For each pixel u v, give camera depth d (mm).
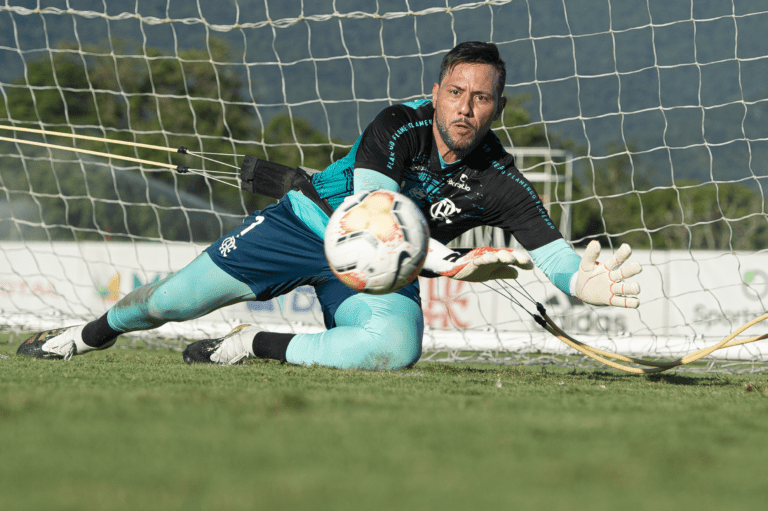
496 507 3514
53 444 4797
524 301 29609
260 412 6172
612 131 94625
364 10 21047
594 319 29875
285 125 82188
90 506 3438
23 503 3484
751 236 78375
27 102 77188
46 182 69500
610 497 3785
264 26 20891
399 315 11992
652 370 13430
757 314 30234
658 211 85375
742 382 13336
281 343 12508
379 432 5363
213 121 79312
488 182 11844
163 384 8516
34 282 36094
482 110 11047
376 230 8852
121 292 35656
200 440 4957
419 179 11750
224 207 70812
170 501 3523
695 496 3883
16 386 7824
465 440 5164
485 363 20156
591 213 86188
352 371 11359
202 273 12297
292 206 12250
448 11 20000
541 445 5082
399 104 11875
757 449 5234
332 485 3852
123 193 69938
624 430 5844
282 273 12422
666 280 30938
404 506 3494
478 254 9398
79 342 13531
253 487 3793
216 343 12969
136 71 78562
